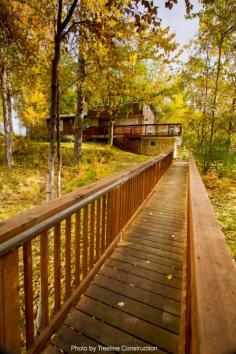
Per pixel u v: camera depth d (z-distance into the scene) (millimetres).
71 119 23844
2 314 1137
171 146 21297
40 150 13383
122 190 3270
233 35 8141
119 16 2977
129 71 3975
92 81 4277
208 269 774
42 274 1537
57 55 3041
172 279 2402
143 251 2990
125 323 1821
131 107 16781
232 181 8578
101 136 21844
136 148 22359
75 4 2762
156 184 6750
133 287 2262
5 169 10336
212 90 9117
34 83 4723
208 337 517
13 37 3549
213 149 9234
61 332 1727
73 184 8023
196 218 1271
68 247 1847
